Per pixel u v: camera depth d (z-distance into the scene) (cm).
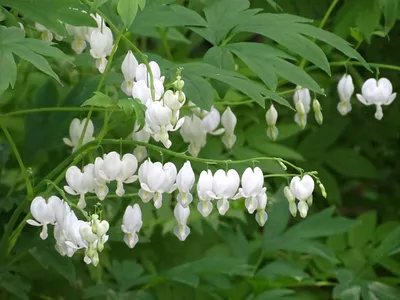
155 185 70
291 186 73
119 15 75
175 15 77
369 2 86
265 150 93
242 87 71
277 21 77
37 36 81
